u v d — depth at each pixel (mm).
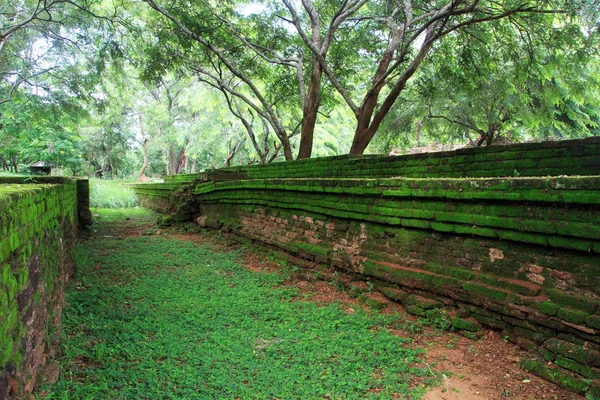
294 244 7008
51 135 23672
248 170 12641
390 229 5297
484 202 4109
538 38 11828
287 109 19000
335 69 15938
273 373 3463
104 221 13578
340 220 6191
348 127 35406
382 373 3498
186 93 27406
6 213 1845
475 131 17828
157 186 17578
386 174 7469
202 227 11359
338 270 6082
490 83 14844
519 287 3758
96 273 6590
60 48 15484
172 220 12203
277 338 4230
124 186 23641
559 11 9297
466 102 16188
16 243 2037
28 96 16375
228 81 18188
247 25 15648
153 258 7797
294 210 7359
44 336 2936
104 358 3576
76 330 4094
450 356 3764
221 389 3211
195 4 13875
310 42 12406
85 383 3107
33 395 2434
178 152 36688
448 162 6254
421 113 17484
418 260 4887
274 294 5719
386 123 18203
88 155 33750
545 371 3271
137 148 41875
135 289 5777
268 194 8180
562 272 3500
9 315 1872
